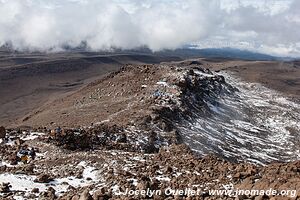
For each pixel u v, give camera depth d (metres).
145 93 81.69
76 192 22.66
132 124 61.31
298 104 129.62
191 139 66.12
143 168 28.02
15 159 33.22
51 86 192.38
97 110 75.06
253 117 101.25
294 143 87.25
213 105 95.19
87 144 44.84
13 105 153.25
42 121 75.00
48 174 28.06
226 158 64.81
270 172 20.98
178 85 85.75
